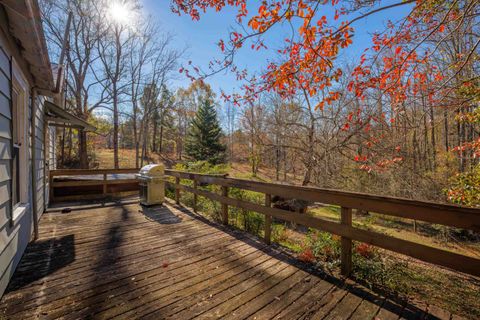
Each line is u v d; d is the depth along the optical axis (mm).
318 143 8234
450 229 6836
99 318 1843
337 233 2562
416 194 5906
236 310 1955
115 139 14539
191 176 5340
